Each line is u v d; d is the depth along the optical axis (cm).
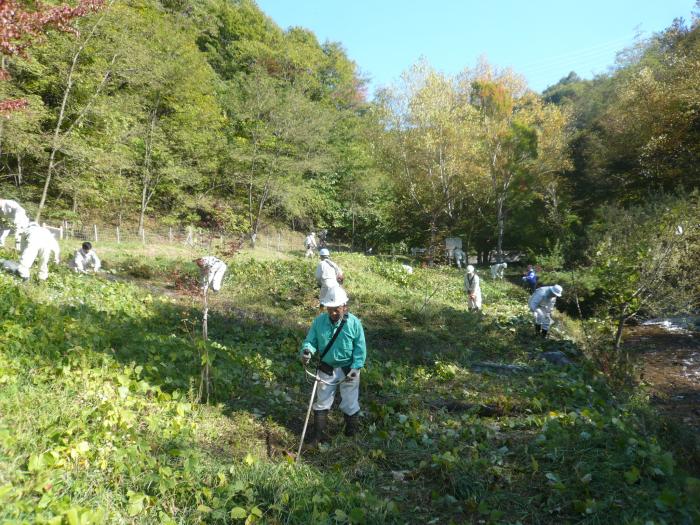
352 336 532
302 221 4075
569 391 725
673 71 2820
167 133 2830
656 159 2878
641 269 1134
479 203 3962
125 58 2128
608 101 4478
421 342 1110
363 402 654
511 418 616
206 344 655
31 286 881
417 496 423
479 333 1271
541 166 3600
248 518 350
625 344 1542
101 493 348
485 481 435
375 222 4319
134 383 541
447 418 607
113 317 822
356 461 484
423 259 2359
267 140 3275
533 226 3791
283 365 793
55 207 2248
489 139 3491
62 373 511
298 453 475
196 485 382
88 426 424
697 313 1858
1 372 467
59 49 1908
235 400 610
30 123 1770
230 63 4091
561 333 1417
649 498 391
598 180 3619
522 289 2502
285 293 1492
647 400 870
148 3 2691
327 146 3812
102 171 2153
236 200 3372
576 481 421
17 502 299
